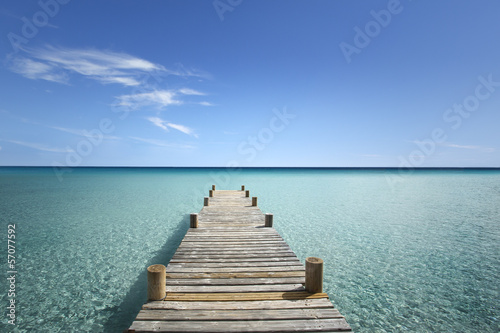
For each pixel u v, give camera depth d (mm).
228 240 8109
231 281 5277
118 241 11797
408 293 7246
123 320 5941
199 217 11430
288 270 5875
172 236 12656
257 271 5809
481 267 9047
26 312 6172
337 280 8023
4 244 11250
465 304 6699
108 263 9250
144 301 6773
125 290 7316
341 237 12609
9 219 15867
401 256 10070
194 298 4570
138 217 16672
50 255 9953
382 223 15508
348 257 9984
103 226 14391
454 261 9602
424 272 8625
